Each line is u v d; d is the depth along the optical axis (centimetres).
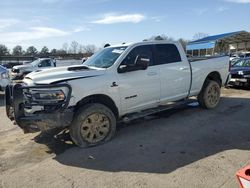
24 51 6412
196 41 4594
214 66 786
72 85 499
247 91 1141
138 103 605
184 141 533
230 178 379
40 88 492
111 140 555
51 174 417
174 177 388
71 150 511
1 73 1109
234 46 5159
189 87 718
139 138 561
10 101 549
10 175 420
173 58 679
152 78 620
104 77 542
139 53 615
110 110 543
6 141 579
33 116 493
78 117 506
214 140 532
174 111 776
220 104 858
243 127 610
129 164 439
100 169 427
